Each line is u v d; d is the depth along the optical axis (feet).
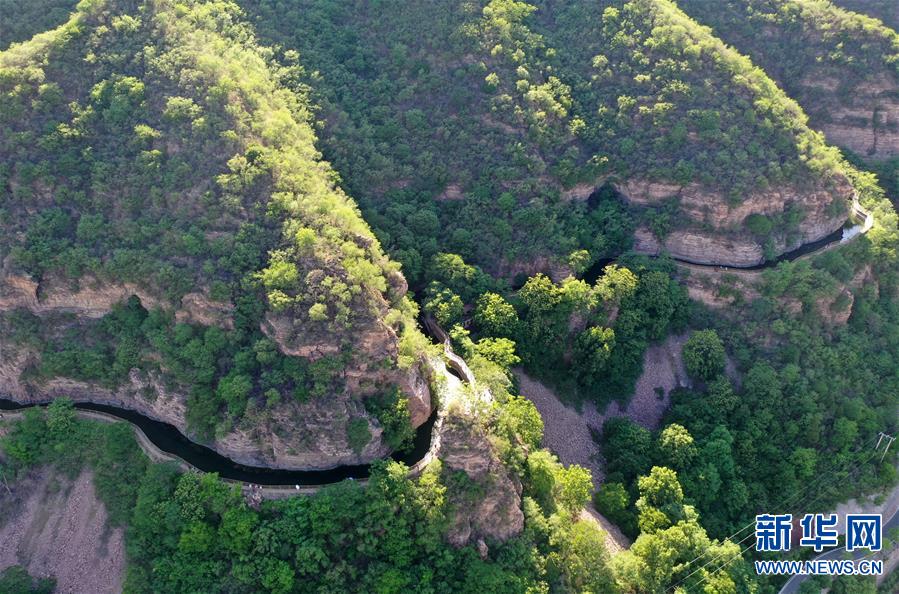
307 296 400.67
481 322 510.99
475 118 583.58
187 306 413.80
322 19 607.78
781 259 574.97
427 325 514.68
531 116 574.15
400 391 411.75
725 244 569.23
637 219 582.35
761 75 612.70
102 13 494.59
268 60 558.15
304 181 454.81
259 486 394.93
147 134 450.71
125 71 476.54
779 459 506.07
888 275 593.42
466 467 394.73
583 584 405.80
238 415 398.62
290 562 376.27
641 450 495.82
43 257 424.05
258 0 597.93
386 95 587.27
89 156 447.01
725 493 485.97
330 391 396.78
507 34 598.75
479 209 562.66
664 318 549.54
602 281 541.34
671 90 585.22
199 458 414.21
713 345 534.78
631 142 581.12
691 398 530.27
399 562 378.12
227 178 434.71
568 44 627.87
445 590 378.53
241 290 414.00
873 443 517.96
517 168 567.18
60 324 436.76
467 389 437.17
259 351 400.06
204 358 406.41
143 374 424.87
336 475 405.39
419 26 611.47
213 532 383.04
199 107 458.91
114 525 400.88
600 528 449.48
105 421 428.97
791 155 576.61
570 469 444.96
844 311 556.92
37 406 432.66
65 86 464.65
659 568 422.00
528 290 524.93
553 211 567.18
